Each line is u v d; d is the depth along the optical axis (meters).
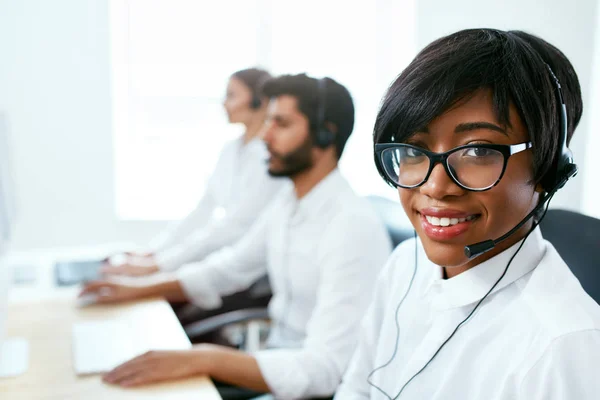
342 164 3.07
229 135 2.91
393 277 0.93
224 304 1.91
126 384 1.00
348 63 3.03
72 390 0.99
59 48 2.52
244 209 2.06
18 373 1.06
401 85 0.65
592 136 2.12
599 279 0.86
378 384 0.86
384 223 1.51
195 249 1.98
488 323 0.68
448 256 0.66
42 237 2.61
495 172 0.60
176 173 2.88
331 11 2.96
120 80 2.72
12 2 2.43
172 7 2.74
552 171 0.63
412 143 0.65
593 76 2.14
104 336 1.23
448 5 2.71
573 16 2.20
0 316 1.13
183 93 2.82
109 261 1.90
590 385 0.56
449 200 0.63
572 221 0.95
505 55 0.60
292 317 1.47
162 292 1.58
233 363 1.07
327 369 1.14
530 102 0.59
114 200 2.69
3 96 2.47
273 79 1.48
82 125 2.60
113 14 2.66
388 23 3.05
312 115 1.39
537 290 0.65
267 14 2.85
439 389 0.70
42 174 2.57
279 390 1.10
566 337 0.58
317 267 1.37
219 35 2.82
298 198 1.49
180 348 1.17
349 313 1.21
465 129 0.60
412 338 0.81
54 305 1.46
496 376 0.64
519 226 0.63
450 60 0.61
